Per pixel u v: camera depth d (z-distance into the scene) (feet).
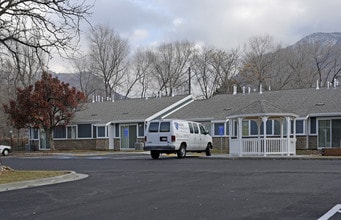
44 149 163.32
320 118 115.24
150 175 53.31
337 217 26.63
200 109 144.05
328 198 33.12
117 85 225.56
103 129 151.02
